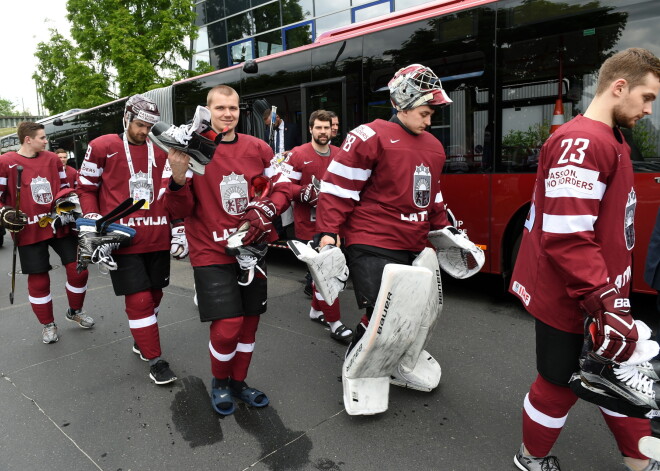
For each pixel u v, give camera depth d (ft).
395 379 10.47
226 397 9.56
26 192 13.16
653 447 5.74
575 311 6.27
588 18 13.35
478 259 9.53
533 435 7.11
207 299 8.80
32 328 15.07
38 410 10.08
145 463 8.23
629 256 6.36
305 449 8.45
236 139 9.04
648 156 12.66
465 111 15.80
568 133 6.01
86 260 10.09
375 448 8.41
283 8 52.90
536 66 14.28
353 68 18.57
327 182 8.97
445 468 7.81
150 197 10.89
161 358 11.33
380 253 8.93
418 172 8.77
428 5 16.84
